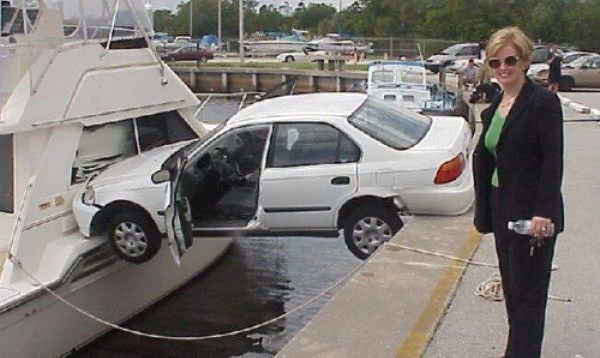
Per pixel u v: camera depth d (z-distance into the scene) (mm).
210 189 8617
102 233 8719
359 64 50625
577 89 30469
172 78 10906
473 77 28234
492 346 4980
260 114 8336
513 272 3979
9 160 8734
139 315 9703
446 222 7844
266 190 8000
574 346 4953
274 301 10039
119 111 9836
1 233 8703
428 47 57031
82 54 9328
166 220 7824
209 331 9430
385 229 7910
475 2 64688
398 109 9156
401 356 4852
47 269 8398
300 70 47781
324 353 4922
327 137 8039
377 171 7855
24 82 8727
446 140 8156
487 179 4121
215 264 11328
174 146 10336
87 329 8781
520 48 3809
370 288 6102
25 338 7891
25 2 9000
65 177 8977
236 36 97250
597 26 62250
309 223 8055
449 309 5660
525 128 3809
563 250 7078
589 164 11547
